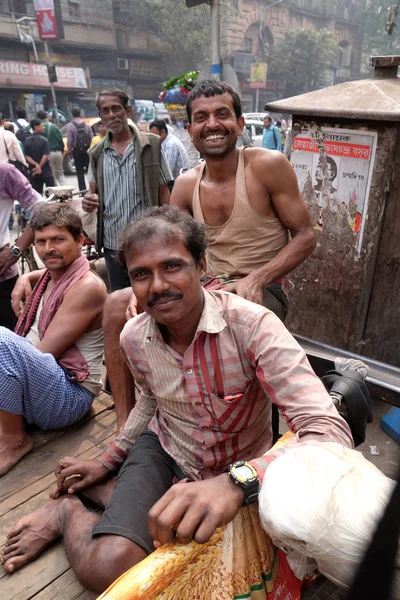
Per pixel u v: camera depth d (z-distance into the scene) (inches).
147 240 50.9
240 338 55.3
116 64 1228.5
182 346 58.2
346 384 61.7
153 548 56.3
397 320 124.7
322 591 64.6
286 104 113.0
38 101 1043.9
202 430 59.2
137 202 139.6
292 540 41.4
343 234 112.0
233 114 79.3
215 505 44.3
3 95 1000.2
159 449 65.3
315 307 122.5
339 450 45.0
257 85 1326.3
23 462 86.2
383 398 89.3
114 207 141.9
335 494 40.3
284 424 110.2
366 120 101.5
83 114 1159.6
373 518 37.7
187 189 88.4
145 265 51.1
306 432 49.6
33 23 1038.4
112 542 56.1
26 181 126.4
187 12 1251.2
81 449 89.3
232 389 56.9
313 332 124.8
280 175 80.1
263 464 47.8
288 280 126.4
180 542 44.6
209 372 56.2
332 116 102.9
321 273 118.7
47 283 102.7
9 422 84.2
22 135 385.7
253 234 83.6
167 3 1221.7
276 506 41.7
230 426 58.2
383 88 102.0
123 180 139.3
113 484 73.0
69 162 582.2
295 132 116.0
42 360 85.4
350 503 39.5
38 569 66.0
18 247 124.6
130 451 67.1
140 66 1267.2
